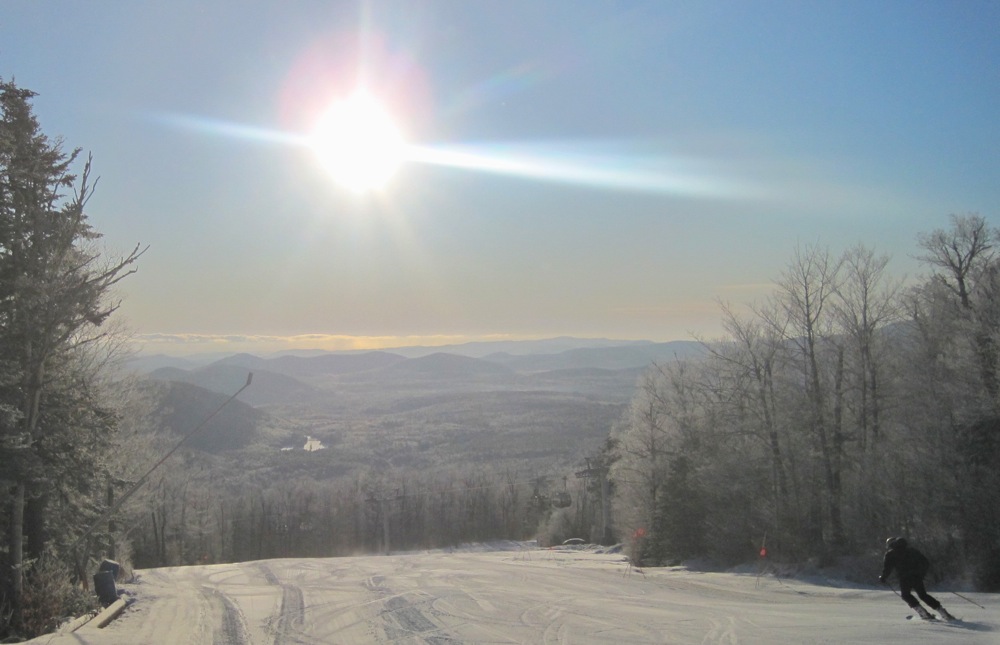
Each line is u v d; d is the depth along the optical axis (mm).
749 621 14758
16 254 15281
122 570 27172
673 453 42719
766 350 36312
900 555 14305
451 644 12852
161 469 42312
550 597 19109
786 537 33250
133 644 13625
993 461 28250
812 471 34250
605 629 13992
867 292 34812
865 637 12227
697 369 44656
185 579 28172
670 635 13203
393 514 93750
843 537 31312
